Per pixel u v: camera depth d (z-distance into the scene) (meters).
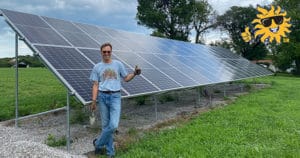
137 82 8.40
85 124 9.02
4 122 9.41
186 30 56.56
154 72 9.91
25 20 8.13
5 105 11.97
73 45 8.52
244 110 10.71
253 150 6.36
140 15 54.59
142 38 13.92
